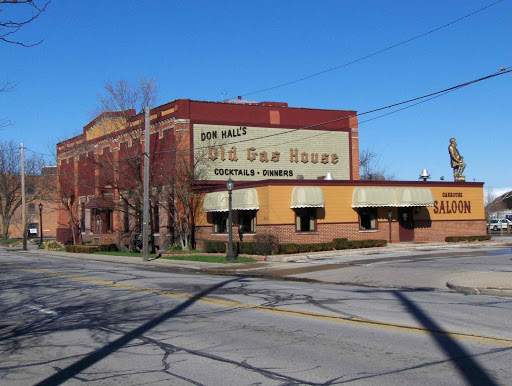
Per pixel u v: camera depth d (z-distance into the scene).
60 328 10.86
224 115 36.12
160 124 36.31
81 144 41.12
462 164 36.84
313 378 6.85
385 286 16.48
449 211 35.06
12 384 7.03
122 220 41.50
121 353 8.54
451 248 30.44
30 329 10.87
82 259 33.91
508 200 90.62
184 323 10.89
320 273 20.39
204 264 24.80
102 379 7.12
